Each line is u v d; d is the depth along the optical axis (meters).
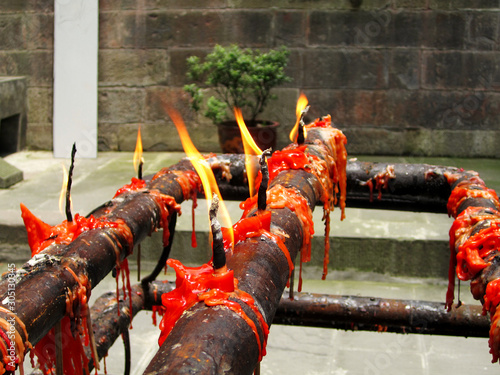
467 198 1.94
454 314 2.29
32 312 1.17
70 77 6.83
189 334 0.92
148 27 6.76
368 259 4.51
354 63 6.57
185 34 6.73
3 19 6.89
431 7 6.35
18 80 6.89
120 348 3.60
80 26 6.72
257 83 6.05
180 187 2.08
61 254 1.38
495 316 1.23
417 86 6.55
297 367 3.39
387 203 2.35
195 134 6.94
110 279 4.40
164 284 2.46
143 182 1.97
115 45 6.83
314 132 2.18
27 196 5.33
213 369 0.85
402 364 3.42
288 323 2.42
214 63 6.05
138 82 6.90
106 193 5.39
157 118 6.97
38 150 7.17
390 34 6.45
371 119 6.68
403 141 6.69
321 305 2.34
